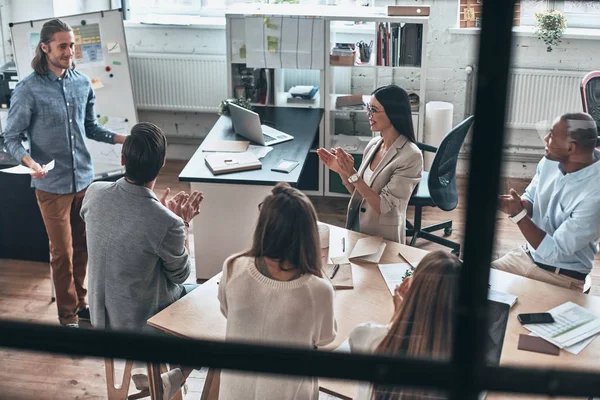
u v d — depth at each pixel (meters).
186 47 5.86
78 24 4.70
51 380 3.23
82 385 3.20
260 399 1.99
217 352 0.68
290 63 5.07
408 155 3.16
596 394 0.66
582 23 5.39
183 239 2.57
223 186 3.96
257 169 4.00
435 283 1.67
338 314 2.53
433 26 5.51
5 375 3.24
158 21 5.88
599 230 2.74
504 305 2.45
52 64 3.46
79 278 3.76
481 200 0.66
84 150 3.62
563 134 2.76
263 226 1.98
